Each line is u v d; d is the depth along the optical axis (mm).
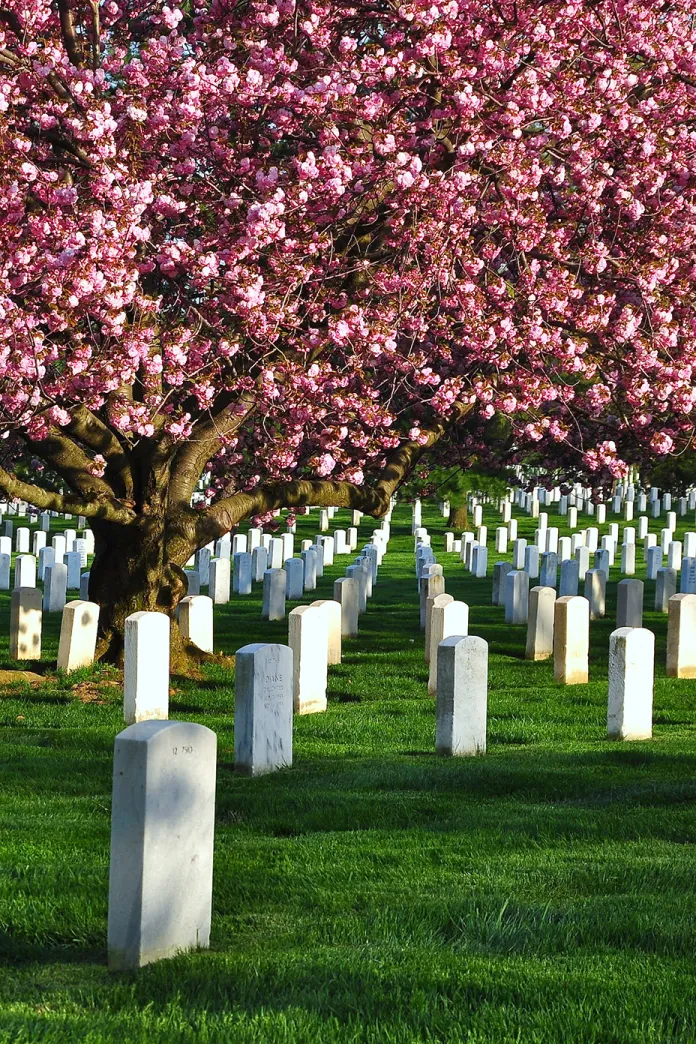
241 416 16719
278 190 14305
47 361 14344
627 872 7957
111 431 16844
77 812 9945
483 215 15883
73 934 6828
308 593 30781
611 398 17156
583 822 9414
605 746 12844
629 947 6648
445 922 7043
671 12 18281
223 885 7719
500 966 6266
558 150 16656
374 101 15102
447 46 15078
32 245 13539
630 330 16094
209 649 18953
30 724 14211
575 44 17328
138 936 6258
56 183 14797
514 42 16250
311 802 10156
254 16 16312
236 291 14242
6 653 19750
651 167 16453
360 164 15141
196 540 17656
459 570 36688
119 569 17469
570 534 46156
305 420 15859
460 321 16109
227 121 16078
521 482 31797
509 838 8953
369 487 18531
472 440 23594
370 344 15266
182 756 6430
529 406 16703
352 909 7363
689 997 5883
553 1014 5609
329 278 15680
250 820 9625
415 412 19797
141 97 15000
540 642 19984
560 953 6570
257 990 5934
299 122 15891
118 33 18594
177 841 6426
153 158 15273
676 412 18938
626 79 16844
